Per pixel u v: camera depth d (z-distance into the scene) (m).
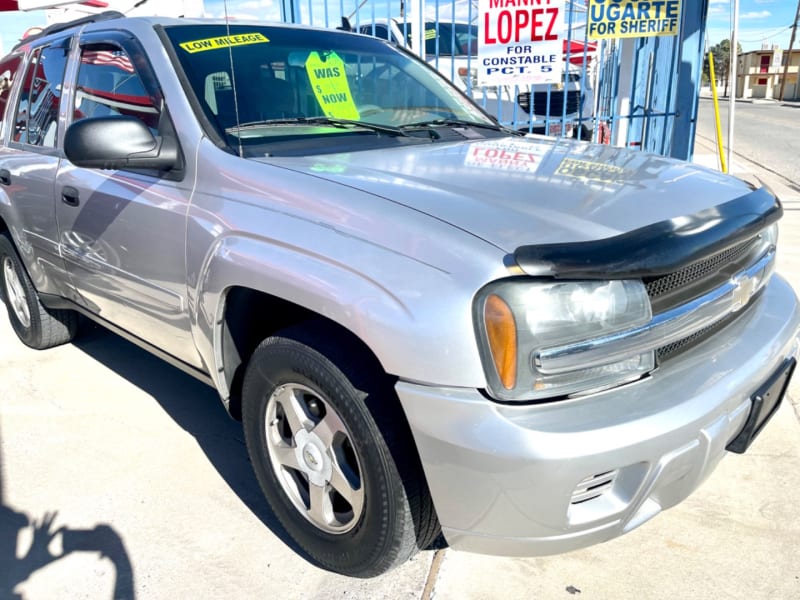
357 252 1.84
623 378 1.76
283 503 2.29
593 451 1.61
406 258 1.76
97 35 3.07
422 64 3.56
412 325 1.69
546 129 5.82
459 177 2.14
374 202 1.93
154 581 2.22
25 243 3.58
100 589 2.18
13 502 2.62
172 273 2.45
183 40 2.72
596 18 5.72
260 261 2.03
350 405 1.89
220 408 3.38
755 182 2.44
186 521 2.52
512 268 1.64
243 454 2.96
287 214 2.05
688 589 2.15
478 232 1.75
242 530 2.47
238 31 2.91
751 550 2.32
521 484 1.63
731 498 2.60
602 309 1.69
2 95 3.99
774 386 2.08
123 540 2.41
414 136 2.77
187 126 2.44
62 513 2.56
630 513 1.78
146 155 2.39
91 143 2.28
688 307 1.88
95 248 2.91
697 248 1.78
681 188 2.13
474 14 7.71
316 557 2.24
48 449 3.00
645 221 1.85
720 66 67.06
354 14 6.80
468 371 1.65
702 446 1.80
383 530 1.94
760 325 2.21
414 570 2.27
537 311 1.64
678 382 1.82
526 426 1.62
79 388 3.61
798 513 2.50
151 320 2.72
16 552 2.35
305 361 1.97
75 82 3.16
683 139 6.55
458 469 1.68
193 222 2.32
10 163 3.61
